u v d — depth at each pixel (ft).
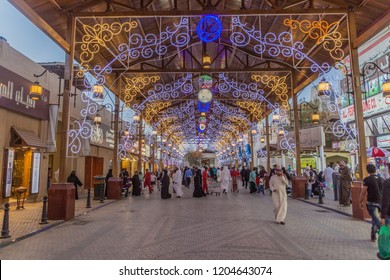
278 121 58.80
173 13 31.40
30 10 24.91
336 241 20.17
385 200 14.85
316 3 33.37
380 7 29.71
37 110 41.50
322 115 83.56
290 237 21.35
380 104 50.34
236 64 58.13
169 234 22.49
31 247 18.97
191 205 40.63
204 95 54.24
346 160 86.38
